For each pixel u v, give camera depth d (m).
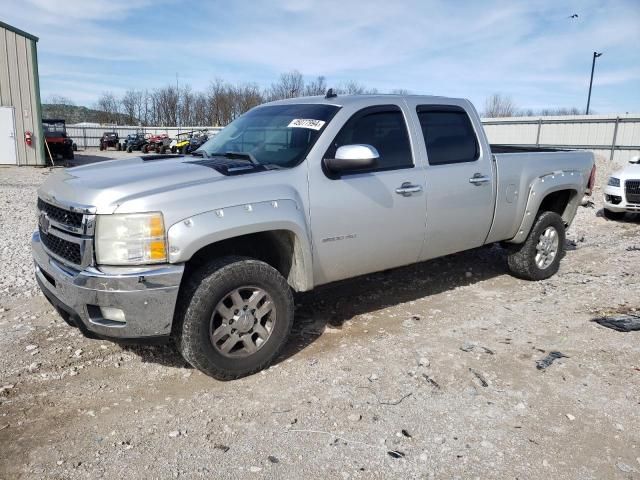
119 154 39.81
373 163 3.75
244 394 3.39
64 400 3.33
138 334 3.21
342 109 4.13
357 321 4.63
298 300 5.12
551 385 3.52
